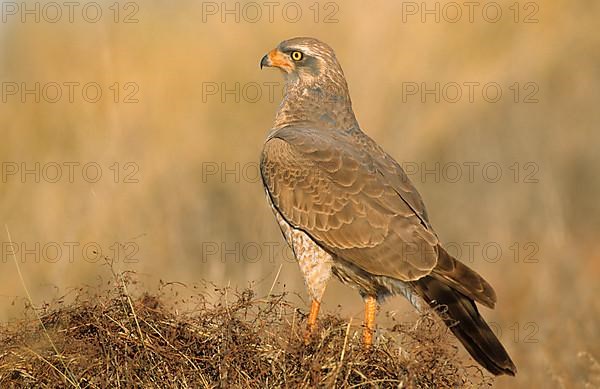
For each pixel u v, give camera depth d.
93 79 18.61
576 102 19.02
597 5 21.30
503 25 21.17
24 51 19.31
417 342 8.07
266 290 12.83
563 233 15.31
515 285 14.49
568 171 17.66
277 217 9.91
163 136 17.91
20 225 14.99
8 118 17.86
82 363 7.91
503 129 18.67
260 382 7.85
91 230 14.70
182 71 19.31
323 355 7.89
